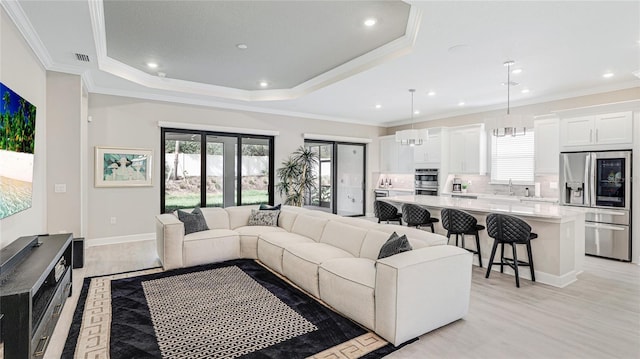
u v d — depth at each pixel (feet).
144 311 9.73
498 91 18.48
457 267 9.11
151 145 19.56
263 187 24.18
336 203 28.40
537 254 12.86
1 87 8.10
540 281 12.71
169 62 15.69
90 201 17.87
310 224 14.67
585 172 16.87
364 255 11.27
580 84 16.90
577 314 9.78
